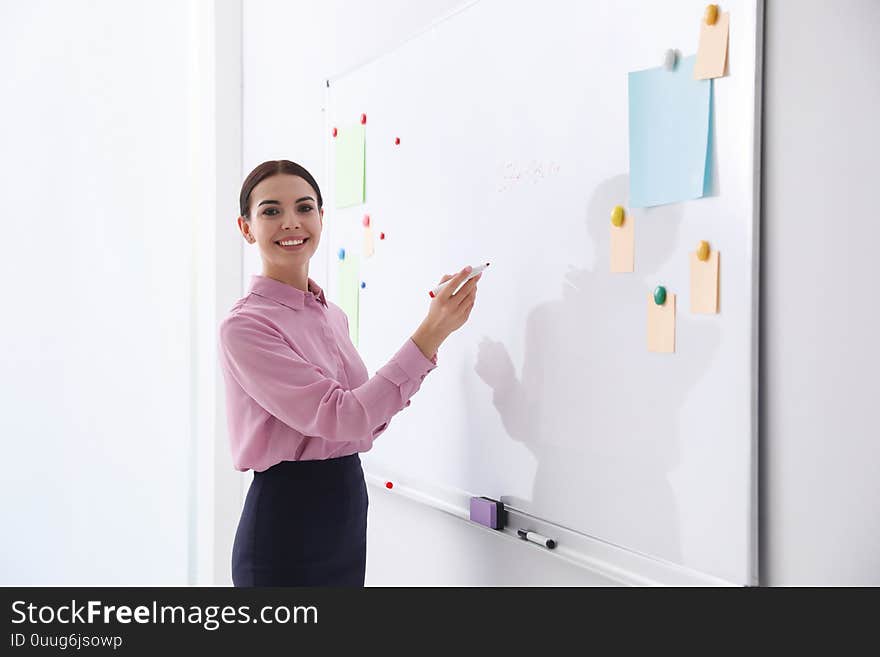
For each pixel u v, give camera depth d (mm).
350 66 1702
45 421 2947
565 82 1129
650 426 1009
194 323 2285
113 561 2639
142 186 2506
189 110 2299
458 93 1344
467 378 1344
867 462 794
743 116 891
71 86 2803
